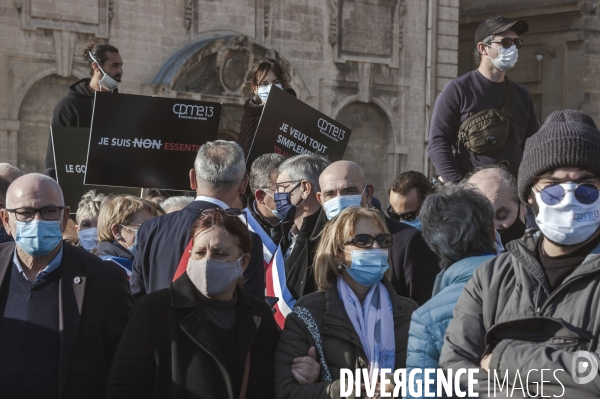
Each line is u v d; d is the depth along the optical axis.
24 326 4.79
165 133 7.07
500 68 7.01
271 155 6.83
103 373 4.84
